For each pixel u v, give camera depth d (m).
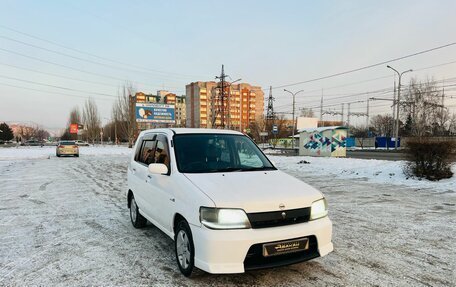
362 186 10.75
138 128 58.09
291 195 3.51
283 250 3.28
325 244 3.60
